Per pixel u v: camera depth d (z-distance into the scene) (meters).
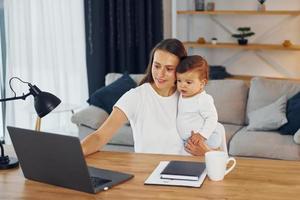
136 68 5.99
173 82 2.26
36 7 5.06
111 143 4.26
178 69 2.22
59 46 5.33
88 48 5.54
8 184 1.85
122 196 1.70
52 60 5.24
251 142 3.84
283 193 1.69
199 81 2.25
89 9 5.46
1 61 5.02
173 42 2.24
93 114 4.30
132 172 1.95
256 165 2.01
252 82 4.48
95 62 5.59
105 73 5.75
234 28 5.88
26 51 5.00
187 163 1.98
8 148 2.35
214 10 5.72
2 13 4.95
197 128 2.29
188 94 2.28
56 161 1.76
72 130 5.51
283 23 5.66
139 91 2.32
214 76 5.48
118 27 5.72
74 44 5.50
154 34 5.96
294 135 3.83
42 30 5.11
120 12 5.68
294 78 5.70
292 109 4.01
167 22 6.18
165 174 1.84
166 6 6.15
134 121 2.34
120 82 4.60
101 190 1.75
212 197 1.67
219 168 1.81
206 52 6.07
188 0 6.02
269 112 4.11
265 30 5.75
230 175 1.88
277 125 4.02
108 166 2.02
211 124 2.26
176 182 1.81
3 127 5.06
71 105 4.73
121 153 2.21
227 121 4.45
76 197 1.70
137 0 5.77
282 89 4.32
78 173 1.73
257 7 5.65
